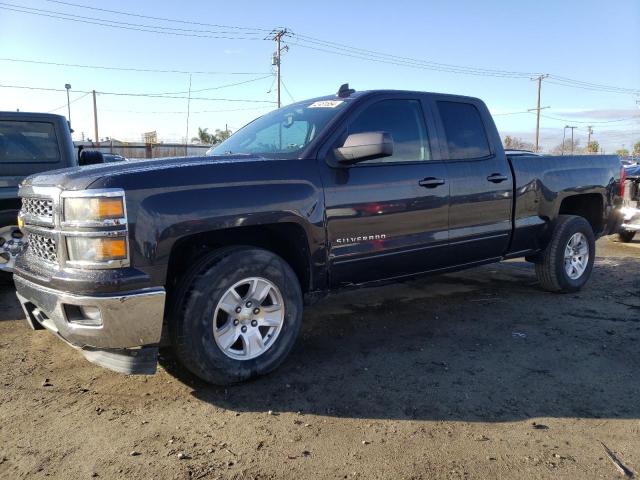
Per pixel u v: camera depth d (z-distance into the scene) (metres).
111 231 2.96
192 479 2.55
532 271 7.02
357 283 4.12
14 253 6.10
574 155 5.90
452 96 4.76
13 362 3.97
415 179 4.26
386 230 4.11
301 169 3.70
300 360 4.00
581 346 4.29
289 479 2.55
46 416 3.16
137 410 3.23
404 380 3.65
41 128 6.18
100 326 3.03
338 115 4.01
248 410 3.23
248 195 3.40
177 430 3.00
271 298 3.65
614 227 6.50
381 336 4.53
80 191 3.00
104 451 2.79
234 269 3.38
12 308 5.36
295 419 3.12
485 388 3.53
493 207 4.89
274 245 3.95
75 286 2.99
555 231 5.62
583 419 3.12
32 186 3.51
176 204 3.15
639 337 4.50
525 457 2.73
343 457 2.73
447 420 3.11
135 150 37.22
